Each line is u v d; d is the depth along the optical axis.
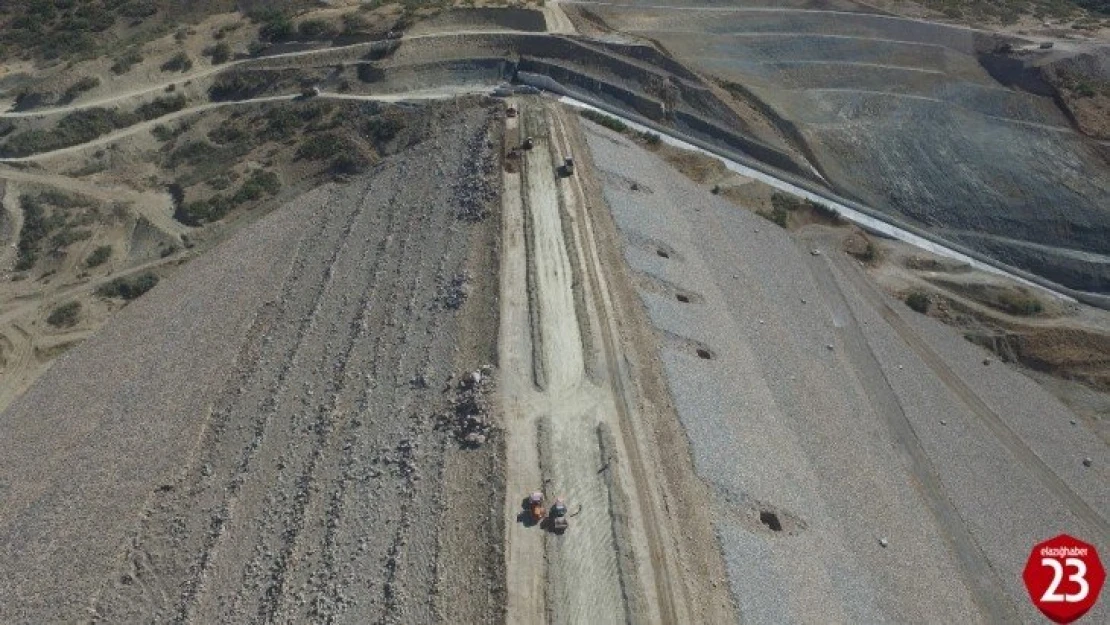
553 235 52.25
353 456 39.50
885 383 52.28
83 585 36.50
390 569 33.59
